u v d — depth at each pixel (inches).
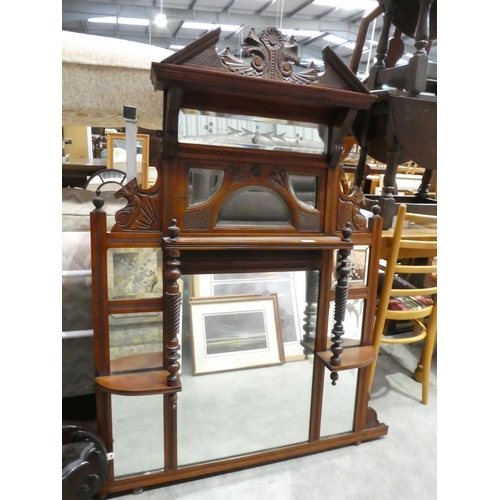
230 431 53.4
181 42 309.7
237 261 48.0
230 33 286.2
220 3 228.1
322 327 53.8
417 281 92.4
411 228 73.8
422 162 61.7
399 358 86.3
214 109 42.7
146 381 44.2
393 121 58.8
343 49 304.0
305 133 47.2
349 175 102.8
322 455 55.7
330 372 55.3
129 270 44.8
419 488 50.1
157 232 43.8
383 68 69.5
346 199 50.7
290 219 48.5
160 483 48.8
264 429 54.7
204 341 51.3
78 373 53.9
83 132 117.6
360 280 55.2
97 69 50.4
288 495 48.3
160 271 45.8
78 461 40.1
